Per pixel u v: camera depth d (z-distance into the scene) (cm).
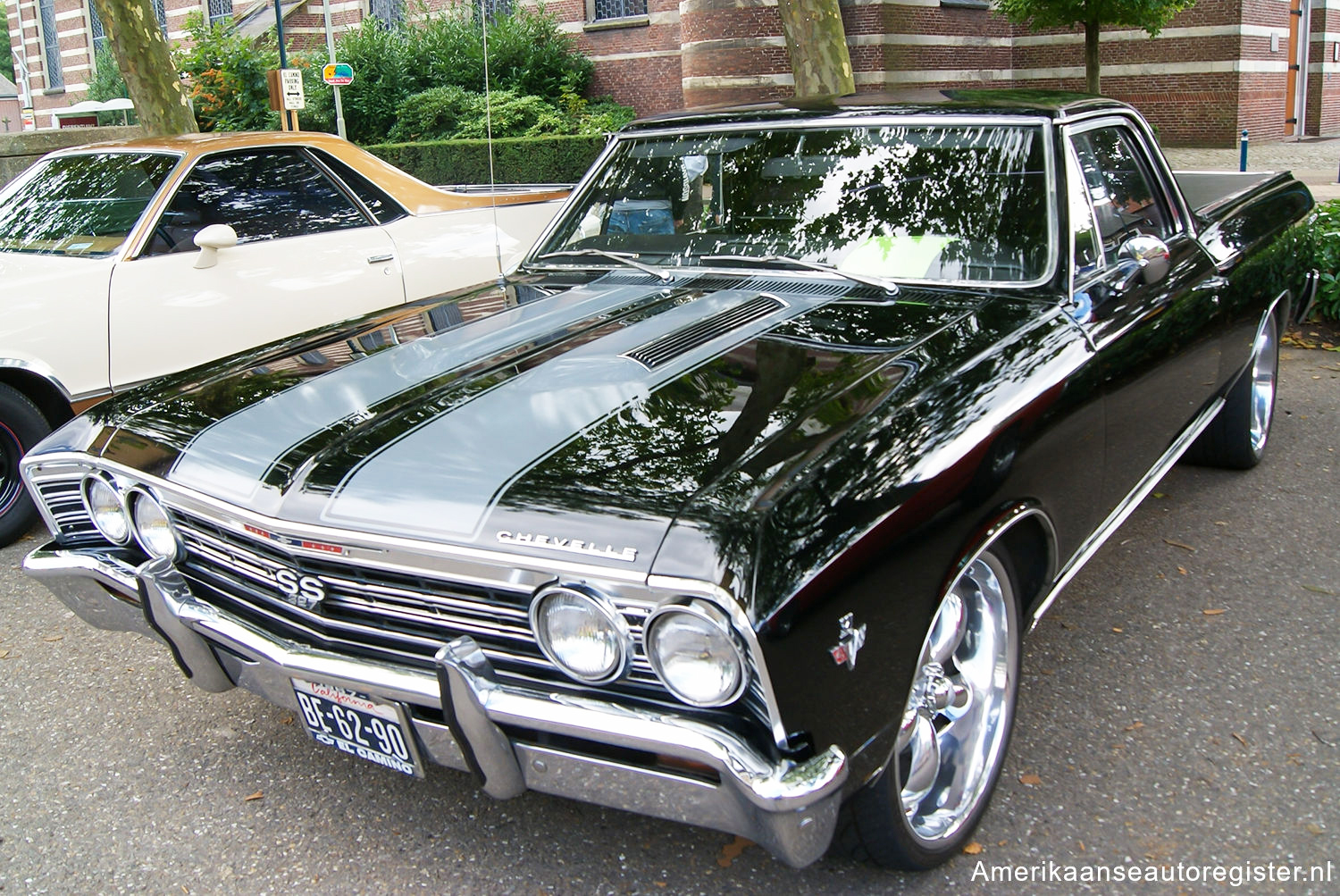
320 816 270
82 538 281
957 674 252
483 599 207
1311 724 290
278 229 533
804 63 877
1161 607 358
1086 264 296
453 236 591
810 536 191
